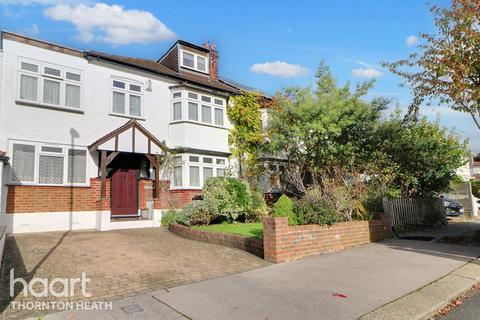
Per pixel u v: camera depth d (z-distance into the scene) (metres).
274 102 18.17
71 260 8.27
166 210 15.84
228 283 6.79
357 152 16.27
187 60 20.44
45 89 13.62
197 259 8.73
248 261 8.64
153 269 7.71
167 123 17.19
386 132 16.20
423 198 16.28
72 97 14.31
